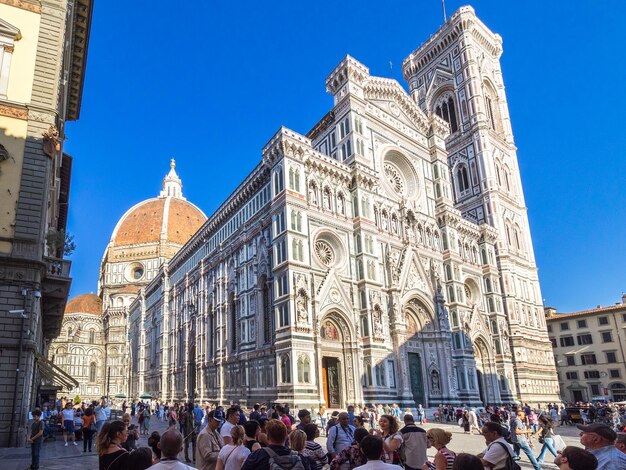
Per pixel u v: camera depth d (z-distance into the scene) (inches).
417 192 2738.7
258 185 2358.5
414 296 2427.4
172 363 3444.9
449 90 3944.4
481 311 2920.8
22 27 1306.6
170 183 6924.2
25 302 1139.9
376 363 2065.7
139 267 5615.2
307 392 1812.3
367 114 2571.4
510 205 3607.3
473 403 2445.9
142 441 1471.5
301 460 368.2
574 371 3927.2
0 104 1229.7
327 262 2160.4
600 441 324.8
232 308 2522.1
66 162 2081.7
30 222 1193.4
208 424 527.2
